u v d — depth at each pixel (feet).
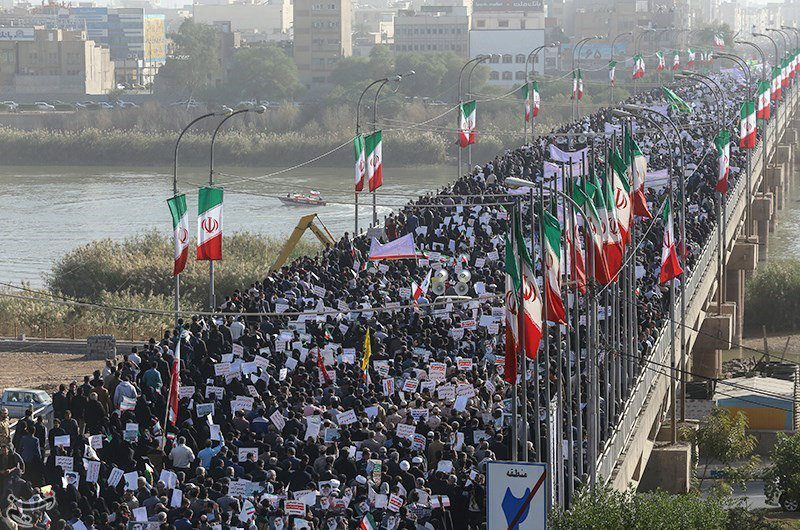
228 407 152.35
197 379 164.04
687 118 456.04
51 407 183.32
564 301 161.27
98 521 122.52
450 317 197.16
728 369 330.13
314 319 193.57
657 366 204.64
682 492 203.00
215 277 375.45
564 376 166.91
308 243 443.32
